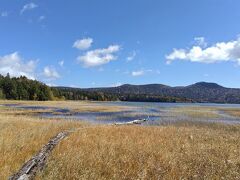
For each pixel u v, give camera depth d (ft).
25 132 56.70
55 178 29.89
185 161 41.81
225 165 40.19
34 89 500.33
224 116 181.78
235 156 46.85
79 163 35.29
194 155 45.88
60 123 86.69
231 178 34.68
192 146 54.24
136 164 38.04
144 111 225.56
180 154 45.52
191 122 132.98
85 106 287.69
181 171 36.17
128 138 58.49
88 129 74.59
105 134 64.75
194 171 36.76
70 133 63.46
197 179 33.88
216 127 112.06
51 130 66.23
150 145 50.72
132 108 272.72
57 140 49.96
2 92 470.39
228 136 76.13
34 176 29.63
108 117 161.99
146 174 34.04
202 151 49.42
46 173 31.60
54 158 37.42
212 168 38.27
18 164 34.99
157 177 33.12
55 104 326.24
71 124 86.84
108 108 254.06
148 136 64.08
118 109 245.04
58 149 43.04
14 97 477.77
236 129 104.68
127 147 47.78
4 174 30.04
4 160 35.60
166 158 41.52
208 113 206.28
